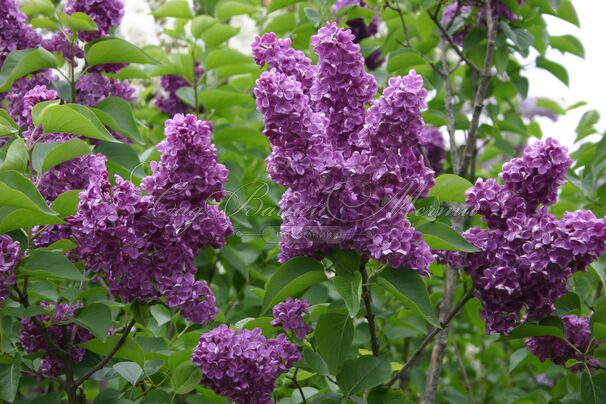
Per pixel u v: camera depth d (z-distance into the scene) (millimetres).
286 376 1148
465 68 1791
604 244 1014
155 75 1608
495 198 1056
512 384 1910
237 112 1718
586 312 1411
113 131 1296
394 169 991
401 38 1703
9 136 1259
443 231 1060
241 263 1535
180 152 984
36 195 995
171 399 1101
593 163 1420
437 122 1503
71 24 1265
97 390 1479
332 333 1069
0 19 1287
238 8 1611
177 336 1300
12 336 1163
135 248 1002
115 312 1317
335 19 1523
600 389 1131
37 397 1109
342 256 1040
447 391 1649
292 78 1001
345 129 1037
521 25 1537
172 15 1585
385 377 1085
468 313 1421
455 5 1566
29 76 1330
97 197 994
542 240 1024
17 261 1020
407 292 1022
